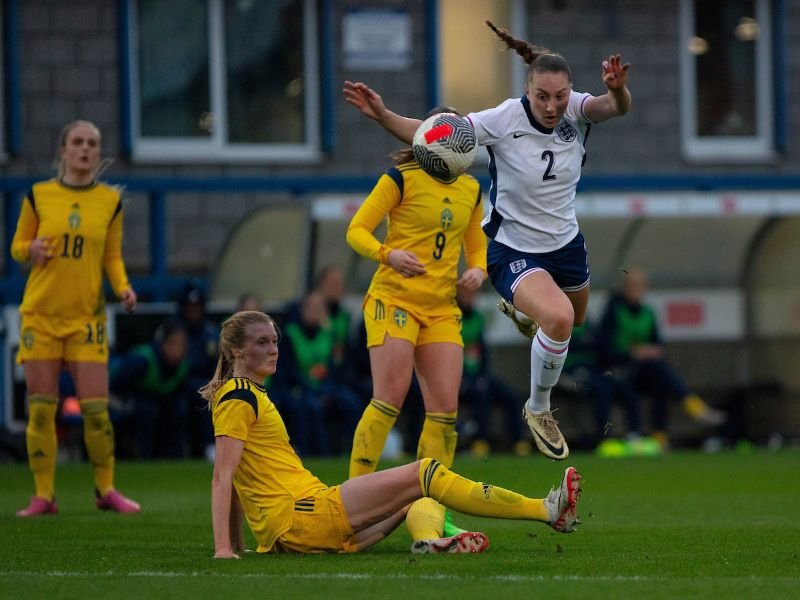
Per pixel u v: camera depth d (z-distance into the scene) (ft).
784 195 201.67
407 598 68.08
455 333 98.84
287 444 85.56
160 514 115.24
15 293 199.21
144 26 232.94
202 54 234.99
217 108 235.20
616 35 244.63
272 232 199.52
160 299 204.95
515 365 207.21
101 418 116.98
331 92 236.43
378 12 237.66
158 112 233.76
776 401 211.20
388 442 186.39
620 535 99.66
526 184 91.50
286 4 236.84
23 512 115.03
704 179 218.18
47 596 70.08
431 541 85.40
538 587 71.56
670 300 211.61
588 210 197.98
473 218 102.47
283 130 237.45
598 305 209.56
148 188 203.72
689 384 212.84
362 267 200.13
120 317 184.85
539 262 92.68
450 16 240.12
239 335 84.02
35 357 115.44
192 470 162.81
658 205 199.41
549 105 88.84
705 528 104.83
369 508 83.51
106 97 230.89
